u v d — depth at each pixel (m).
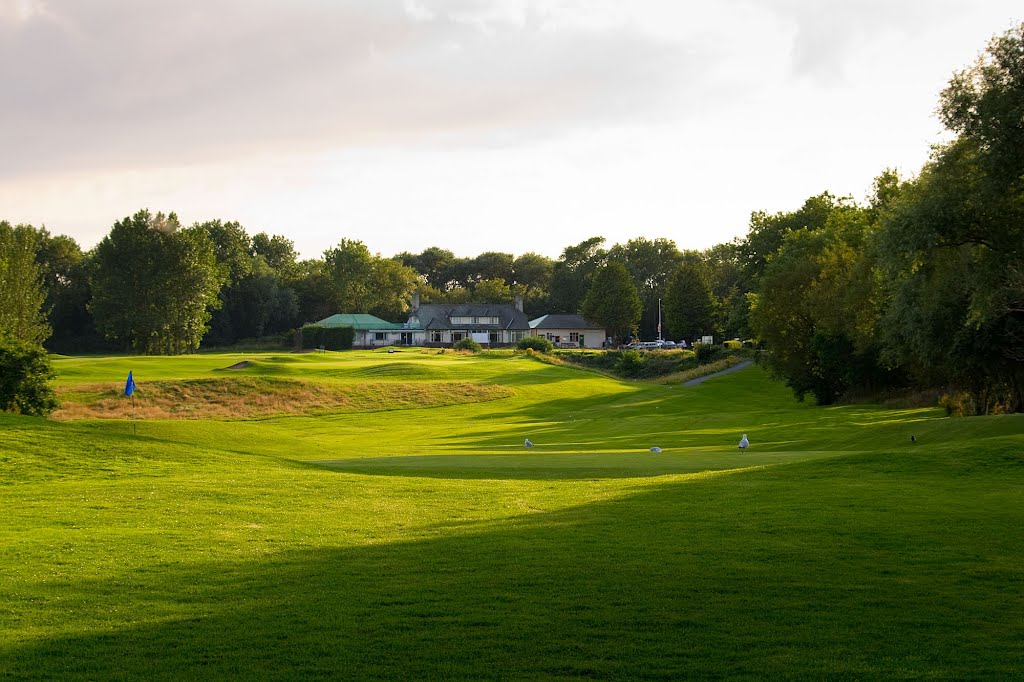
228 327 158.00
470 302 192.38
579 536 13.09
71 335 145.12
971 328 36.78
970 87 30.23
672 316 136.12
